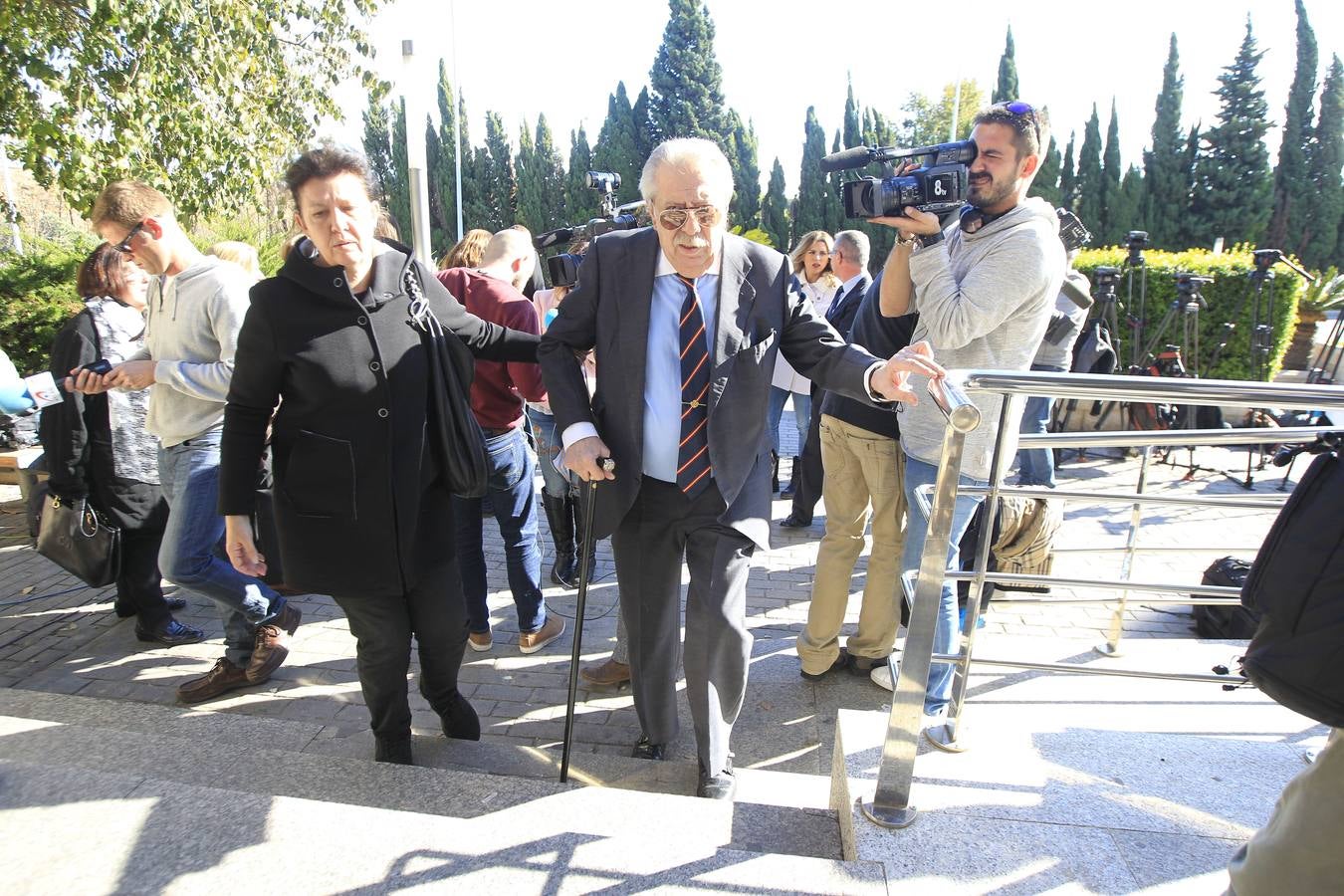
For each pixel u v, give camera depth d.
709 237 2.08
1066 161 24.06
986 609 3.20
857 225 25.88
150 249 2.77
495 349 2.49
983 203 2.45
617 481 2.25
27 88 5.45
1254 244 24.31
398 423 2.15
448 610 2.43
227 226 8.40
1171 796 1.89
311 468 2.11
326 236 2.00
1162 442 1.97
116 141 5.57
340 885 1.54
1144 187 24.48
